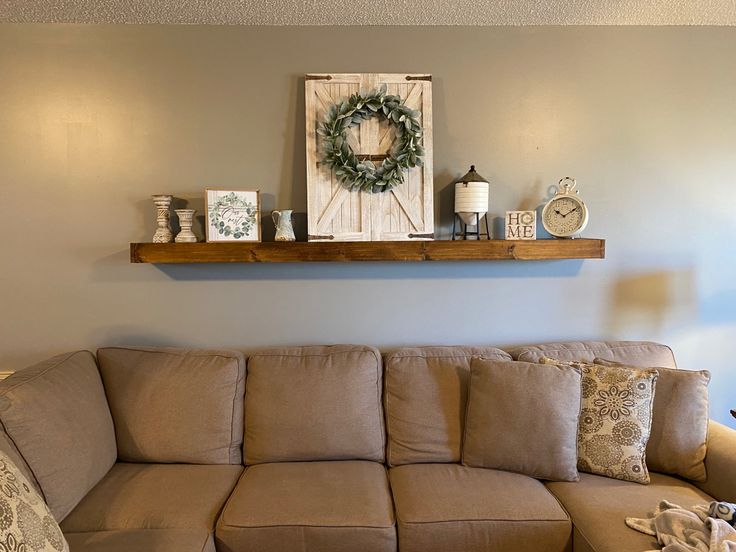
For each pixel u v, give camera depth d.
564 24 2.45
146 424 2.13
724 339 2.61
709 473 1.97
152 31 2.39
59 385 1.91
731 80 2.51
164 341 2.50
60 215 2.43
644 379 2.04
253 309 2.50
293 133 2.44
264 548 1.69
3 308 2.44
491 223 2.52
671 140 2.52
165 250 2.28
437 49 2.44
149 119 2.41
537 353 2.34
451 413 2.19
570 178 2.46
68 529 1.67
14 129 2.38
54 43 2.37
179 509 1.77
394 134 2.40
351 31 2.42
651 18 2.41
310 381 2.20
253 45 2.41
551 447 1.98
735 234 2.57
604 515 1.72
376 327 2.54
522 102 2.47
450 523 1.73
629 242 2.55
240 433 2.20
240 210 2.36
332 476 2.00
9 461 1.37
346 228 2.39
